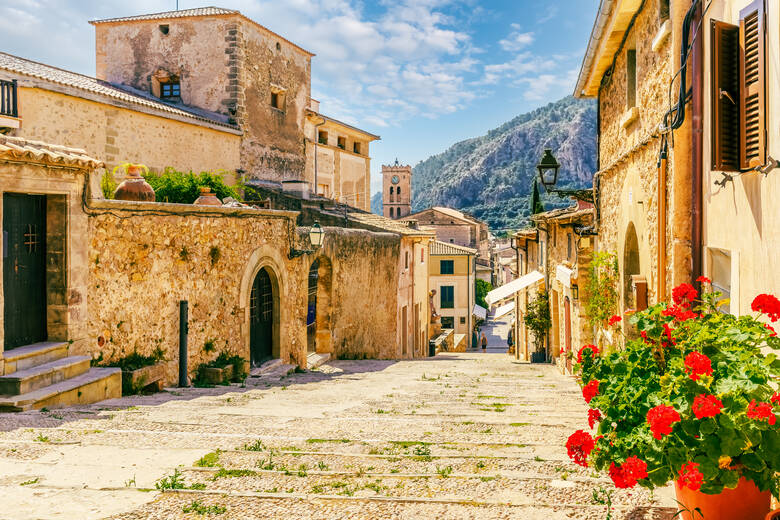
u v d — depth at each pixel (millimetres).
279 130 25594
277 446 5453
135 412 7051
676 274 6227
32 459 4863
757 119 4453
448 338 36531
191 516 3678
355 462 4891
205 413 7105
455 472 4602
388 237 20781
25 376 7145
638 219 7980
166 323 9766
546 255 18594
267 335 13586
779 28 4066
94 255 8516
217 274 11062
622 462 3191
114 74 23609
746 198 4762
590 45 9953
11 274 7625
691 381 3098
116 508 3793
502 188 196500
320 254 16219
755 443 2979
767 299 3396
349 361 17594
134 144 17438
